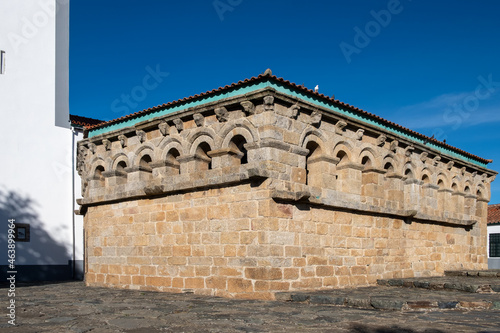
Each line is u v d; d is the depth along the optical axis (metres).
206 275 16.41
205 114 17.17
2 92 25.55
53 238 26.39
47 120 26.91
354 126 18.56
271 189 15.05
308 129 16.73
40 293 17.52
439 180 24.55
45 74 27.16
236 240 15.62
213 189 16.55
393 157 20.83
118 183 20.70
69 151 27.53
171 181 18.00
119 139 20.25
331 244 17.09
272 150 15.30
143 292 17.47
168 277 17.70
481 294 14.42
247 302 13.75
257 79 15.43
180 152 17.94
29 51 26.70
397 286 17.88
